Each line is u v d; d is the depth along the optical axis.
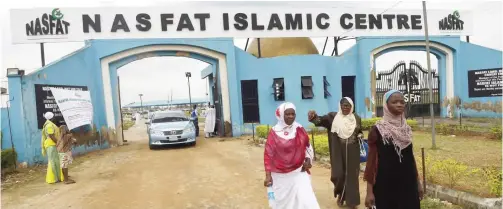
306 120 17.02
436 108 20.70
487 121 17.38
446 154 9.37
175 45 15.49
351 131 5.00
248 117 17.23
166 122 14.20
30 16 13.84
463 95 20.44
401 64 19.75
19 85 9.79
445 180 6.08
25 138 9.83
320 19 17.03
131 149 13.77
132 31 14.84
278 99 16.95
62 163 7.86
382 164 3.17
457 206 4.93
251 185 7.04
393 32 18.28
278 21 16.48
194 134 13.75
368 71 17.94
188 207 5.77
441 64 20.31
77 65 12.89
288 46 19.70
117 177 8.40
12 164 9.30
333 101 17.75
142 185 7.46
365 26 17.80
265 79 16.98
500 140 11.49
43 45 14.04
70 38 14.19
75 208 6.00
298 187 3.99
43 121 10.55
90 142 13.26
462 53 20.16
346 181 5.04
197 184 7.32
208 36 15.79
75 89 12.55
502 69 18.80
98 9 14.45
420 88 20.34
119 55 14.81
